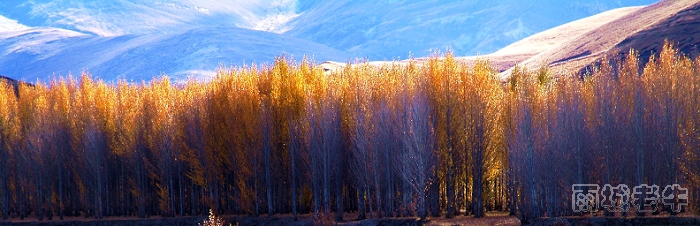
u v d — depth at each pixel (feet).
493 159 193.88
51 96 274.57
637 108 173.37
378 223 187.21
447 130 194.49
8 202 257.14
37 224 237.04
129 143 243.19
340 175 205.57
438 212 193.57
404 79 202.28
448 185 192.24
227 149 225.76
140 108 245.24
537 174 172.96
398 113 193.67
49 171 247.09
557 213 175.01
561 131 173.78
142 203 239.50
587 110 179.11
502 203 214.69
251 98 222.28
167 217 233.55
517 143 176.86
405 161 188.44
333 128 205.67
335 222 196.65
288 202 225.76
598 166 173.27
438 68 201.26
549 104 181.98
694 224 156.04
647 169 171.53
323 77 227.20
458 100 195.31
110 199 250.37
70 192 254.27
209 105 228.02
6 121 255.70
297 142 213.46
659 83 176.76
